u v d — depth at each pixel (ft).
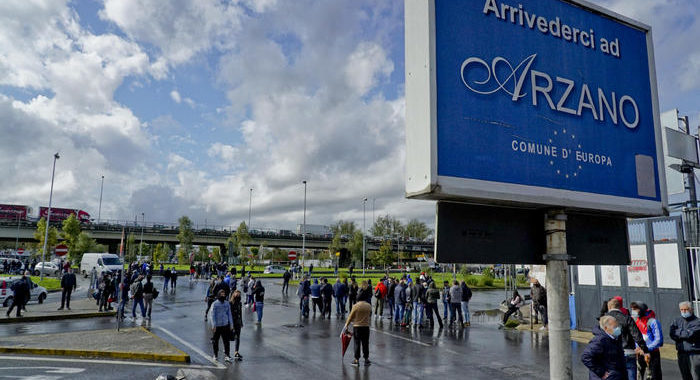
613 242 14.82
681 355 20.40
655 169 15.37
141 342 37.06
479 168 11.90
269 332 46.52
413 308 54.13
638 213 14.53
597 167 14.05
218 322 32.30
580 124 13.98
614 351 15.42
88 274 139.54
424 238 367.45
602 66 14.88
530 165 12.76
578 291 47.09
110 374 27.45
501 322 52.06
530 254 13.12
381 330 49.37
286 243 265.13
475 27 12.58
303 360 33.04
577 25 14.64
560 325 12.65
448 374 29.19
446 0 12.26
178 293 94.02
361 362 32.40
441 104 11.63
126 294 68.54
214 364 31.35
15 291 53.31
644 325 22.52
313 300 59.36
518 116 12.83
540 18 13.89
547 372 29.81
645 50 16.10
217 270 141.79
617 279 43.73
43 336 40.29
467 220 12.33
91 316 57.00
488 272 138.31
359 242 257.75
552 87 13.66
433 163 11.23
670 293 39.50
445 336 45.16
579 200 13.33
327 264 297.74
